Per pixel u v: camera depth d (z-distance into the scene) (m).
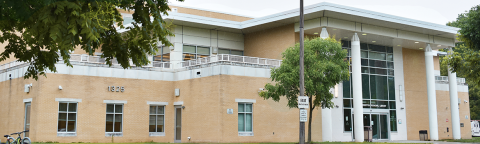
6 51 11.52
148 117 31.97
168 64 34.00
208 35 37.47
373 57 40.47
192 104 31.80
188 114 32.00
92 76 29.94
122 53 12.14
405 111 42.00
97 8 9.45
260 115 31.58
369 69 39.94
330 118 34.94
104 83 30.36
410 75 43.03
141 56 12.30
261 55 37.59
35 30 9.16
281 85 26.72
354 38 35.81
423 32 39.38
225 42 38.34
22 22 9.74
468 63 28.89
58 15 8.67
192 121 31.62
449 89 45.44
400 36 38.09
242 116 30.94
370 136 36.44
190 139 31.53
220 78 30.03
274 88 26.84
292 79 25.66
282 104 32.72
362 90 39.06
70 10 8.70
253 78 31.61
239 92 30.72
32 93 28.84
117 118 30.72
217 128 29.72
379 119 39.97
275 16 34.50
